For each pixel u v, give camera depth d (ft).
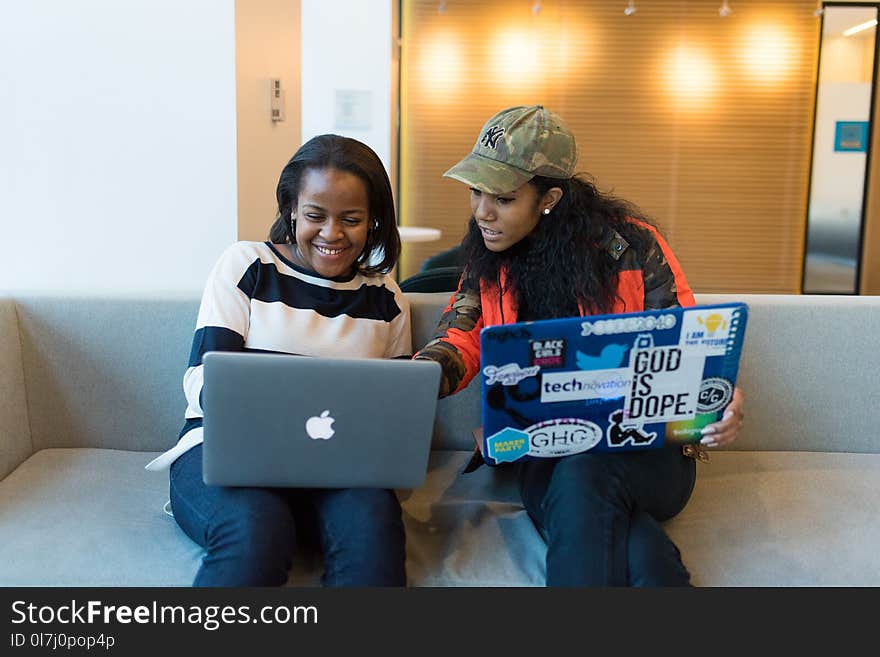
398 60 22.44
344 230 5.46
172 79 7.11
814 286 22.99
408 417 4.58
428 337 6.59
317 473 4.65
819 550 5.07
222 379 4.41
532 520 5.45
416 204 23.06
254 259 5.60
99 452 6.43
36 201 7.21
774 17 22.04
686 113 22.48
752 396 6.59
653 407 4.77
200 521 4.78
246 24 7.43
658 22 22.22
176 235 7.28
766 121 22.44
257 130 7.84
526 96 22.63
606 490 4.69
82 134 7.14
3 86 7.08
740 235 22.88
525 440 4.80
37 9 7.00
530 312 5.72
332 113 18.72
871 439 6.64
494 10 22.35
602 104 22.56
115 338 6.45
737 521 5.41
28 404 6.45
